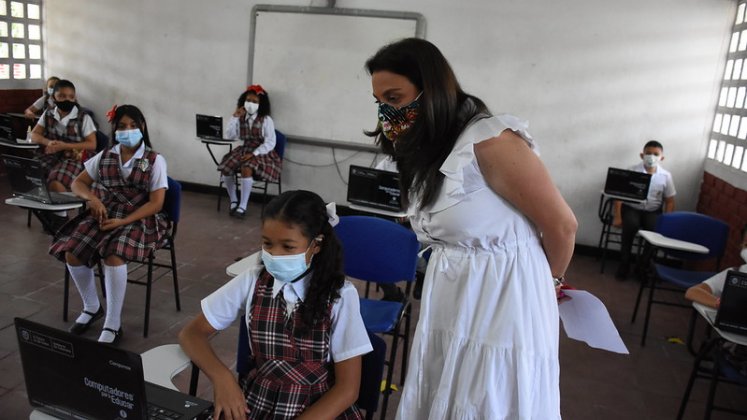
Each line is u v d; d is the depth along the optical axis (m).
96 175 2.97
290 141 6.01
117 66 6.43
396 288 3.35
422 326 1.26
